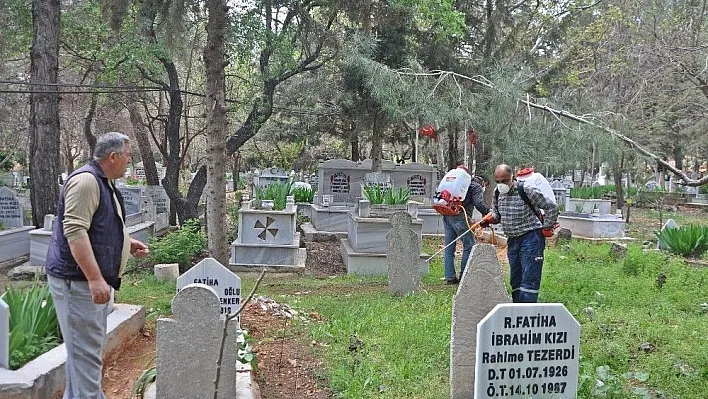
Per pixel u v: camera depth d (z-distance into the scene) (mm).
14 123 26625
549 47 22031
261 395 5160
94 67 19125
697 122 17672
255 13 12961
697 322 7328
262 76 15984
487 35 19641
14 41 17406
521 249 7887
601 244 15656
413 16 15844
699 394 5090
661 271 10719
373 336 6844
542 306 4461
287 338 6781
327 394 5277
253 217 12109
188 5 10086
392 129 24359
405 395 5145
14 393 4582
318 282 10906
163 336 4637
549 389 4531
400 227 9398
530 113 11516
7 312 4820
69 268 4035
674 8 11516
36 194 13414
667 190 37906
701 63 9844
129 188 18906
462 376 5016
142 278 10883
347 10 12680
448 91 14055
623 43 16188
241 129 16984
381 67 14297
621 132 10016
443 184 10234
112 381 5652
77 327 4074
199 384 4668
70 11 16609
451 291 9773
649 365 5703
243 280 11078
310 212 18656
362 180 18734
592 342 6449
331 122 25172
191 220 13250
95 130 28203
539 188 7703
